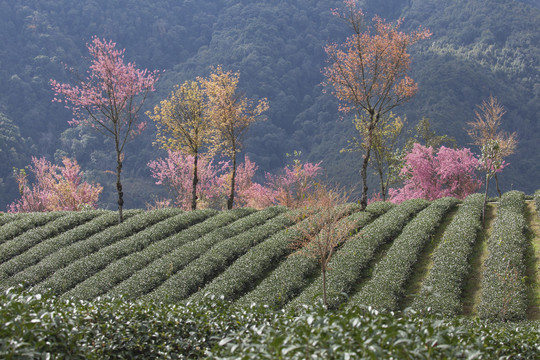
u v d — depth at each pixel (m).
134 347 10.72
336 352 6.47
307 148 148.88
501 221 28.48
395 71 33.34
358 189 107.44
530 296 20.91
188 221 34.69
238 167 60.50
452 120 120.50
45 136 144.50
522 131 130.62
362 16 33.59
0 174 114.06
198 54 192.38
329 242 19.23
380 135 42.03
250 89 164.12
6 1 175.62
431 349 6.84
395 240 28.14
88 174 131.75
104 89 34.25
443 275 23.03
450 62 146.38
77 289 24.34
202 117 41.41
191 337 11.07
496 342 10.58
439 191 46.22
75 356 8.78
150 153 140.25
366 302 20.39
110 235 31.77
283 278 24.27
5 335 7.57
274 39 187.50
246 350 7.10
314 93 175.50
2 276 26.55
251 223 33.44
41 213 37.59
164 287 23.80
